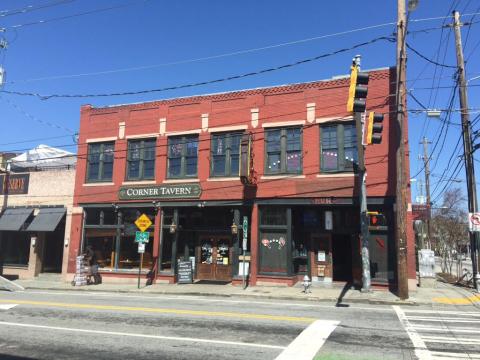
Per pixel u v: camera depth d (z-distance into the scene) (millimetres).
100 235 24391
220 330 9875
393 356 7562
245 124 21641
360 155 17516
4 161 31406
